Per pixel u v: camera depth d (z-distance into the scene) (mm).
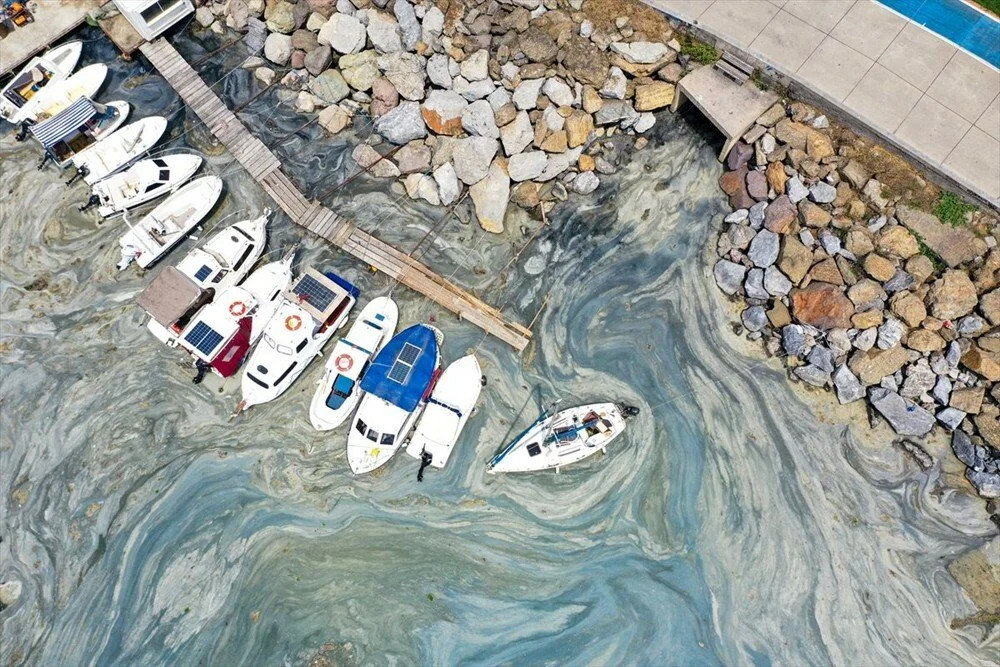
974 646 19094
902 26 22500
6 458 21094
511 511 20578
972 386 20469
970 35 22422
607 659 19188
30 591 19766
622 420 21000
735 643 19297
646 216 23531
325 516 20531
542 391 21750
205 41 25219
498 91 23375
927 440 21000
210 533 20344
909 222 21266
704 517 20453
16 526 20391
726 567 20000
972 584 19594
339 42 24109
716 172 23750
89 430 21344
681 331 22375
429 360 21000
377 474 20875
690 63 23062
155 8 24062
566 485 20797
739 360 22016
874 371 20922
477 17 23531
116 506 20594
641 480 20828
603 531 20391
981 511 20266
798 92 22141
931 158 21016
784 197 22188
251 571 20000
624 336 22344
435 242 23312
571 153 23422
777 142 22484
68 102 24531
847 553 20031
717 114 22312
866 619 19422
